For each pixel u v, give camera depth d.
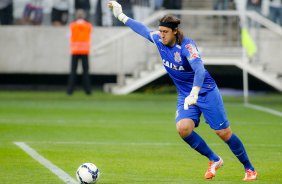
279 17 85.19
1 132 47.97
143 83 77.56
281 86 75.69
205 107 29.84
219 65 78.25
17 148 40.84
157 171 33.81
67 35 85.25
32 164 35.34
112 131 49.28
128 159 37.41
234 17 82.25
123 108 65.06
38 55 85.56
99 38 84.56
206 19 82.62
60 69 85.69
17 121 54.28
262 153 40.06
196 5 84.81
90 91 77.12
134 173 33.25
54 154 38.81
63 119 55.97
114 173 33.16
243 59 72.00
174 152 40.00
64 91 83.75
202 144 30.30
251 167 31.20
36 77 89.75
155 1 85.00
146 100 73.12
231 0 84.56
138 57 84.50
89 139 45.03
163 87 84.19
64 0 85.44
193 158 37.88
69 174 32.62
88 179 29.31
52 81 89.94
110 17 84.69
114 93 79.12
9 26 85.19
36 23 85.75
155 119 56.91
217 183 30.59
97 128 50.84
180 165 35.62
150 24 81.31
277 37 83.50
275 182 30.92
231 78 87.31
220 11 78.44
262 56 83.69
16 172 33.06
